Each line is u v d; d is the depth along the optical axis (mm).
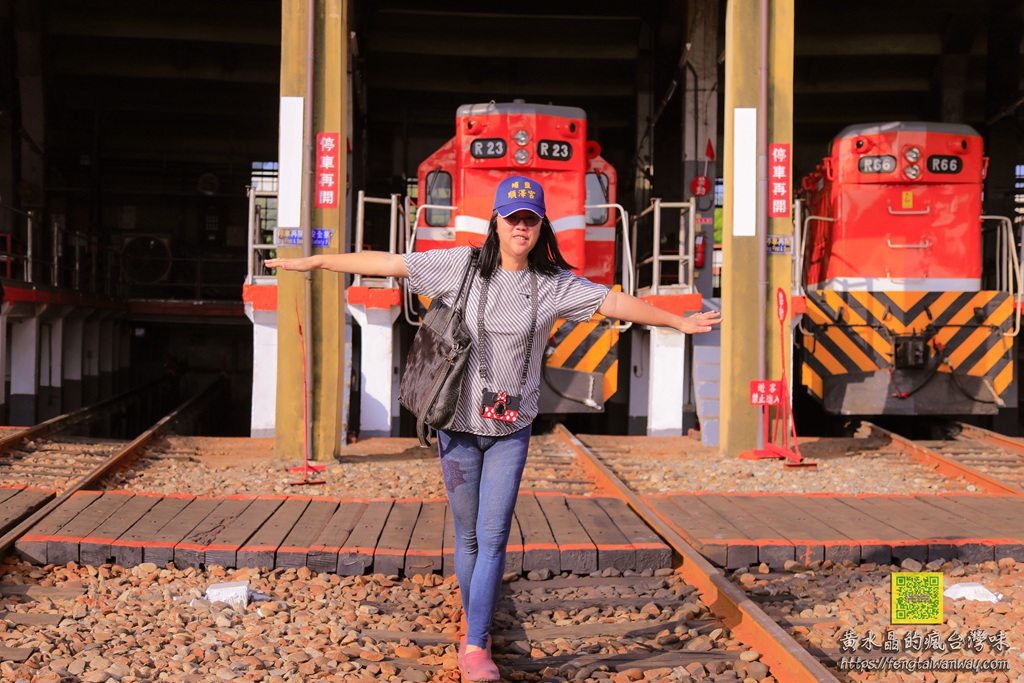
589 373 10164
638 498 6531
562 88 19781
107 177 22141
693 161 14805
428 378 3316
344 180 8906
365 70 16797
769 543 5328
